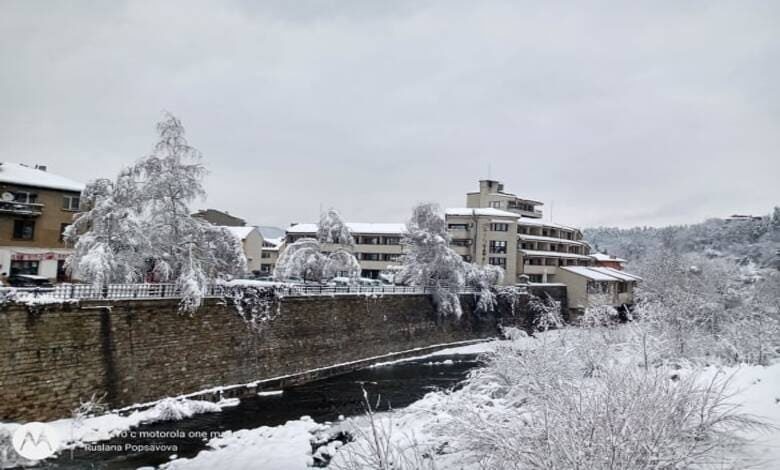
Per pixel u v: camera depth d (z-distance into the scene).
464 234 66.94
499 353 17.80
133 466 16.84
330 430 19.19
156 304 24.86
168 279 28.12
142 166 28.67
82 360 21.62
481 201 77.06
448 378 33.47
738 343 24.52
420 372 35.56
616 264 91.88
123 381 23.05
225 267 31.42
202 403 24.38
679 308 26.22
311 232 74.38
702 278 54.66
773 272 65.25
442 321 47.06
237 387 27.89
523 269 65.94
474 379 18.11
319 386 30.88
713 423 8.80
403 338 42.41
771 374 14.69
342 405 26.19
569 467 7.32
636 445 7.38
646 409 8.07
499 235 65.56
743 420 9.03
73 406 21.11
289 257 45.41
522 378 15.18
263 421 22.84
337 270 47.09
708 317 34.09
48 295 21.55
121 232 26.47
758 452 8.87
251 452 17.05
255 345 29.91
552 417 8.54
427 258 48.44
